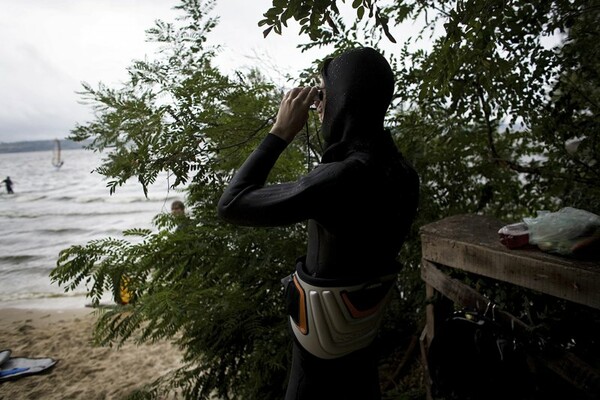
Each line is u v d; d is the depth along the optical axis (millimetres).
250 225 1117
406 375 3107
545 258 1593
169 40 2213
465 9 1611
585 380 1520
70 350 5910
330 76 1241
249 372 2678
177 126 1974
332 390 1339
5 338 6746
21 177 67500
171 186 1890
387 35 1273
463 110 2463
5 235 20562
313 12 1253
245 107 2318
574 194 2529
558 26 2020
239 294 2527
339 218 1134
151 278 2676
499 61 1954
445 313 2225
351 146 1182
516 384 1682
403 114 3016
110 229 21172
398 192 1217
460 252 1946
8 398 4586
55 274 2443
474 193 3256
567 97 2301
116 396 4531
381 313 1341
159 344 5824
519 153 3379
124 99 2086
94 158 149500
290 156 2861
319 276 1264
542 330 1706
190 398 2736
